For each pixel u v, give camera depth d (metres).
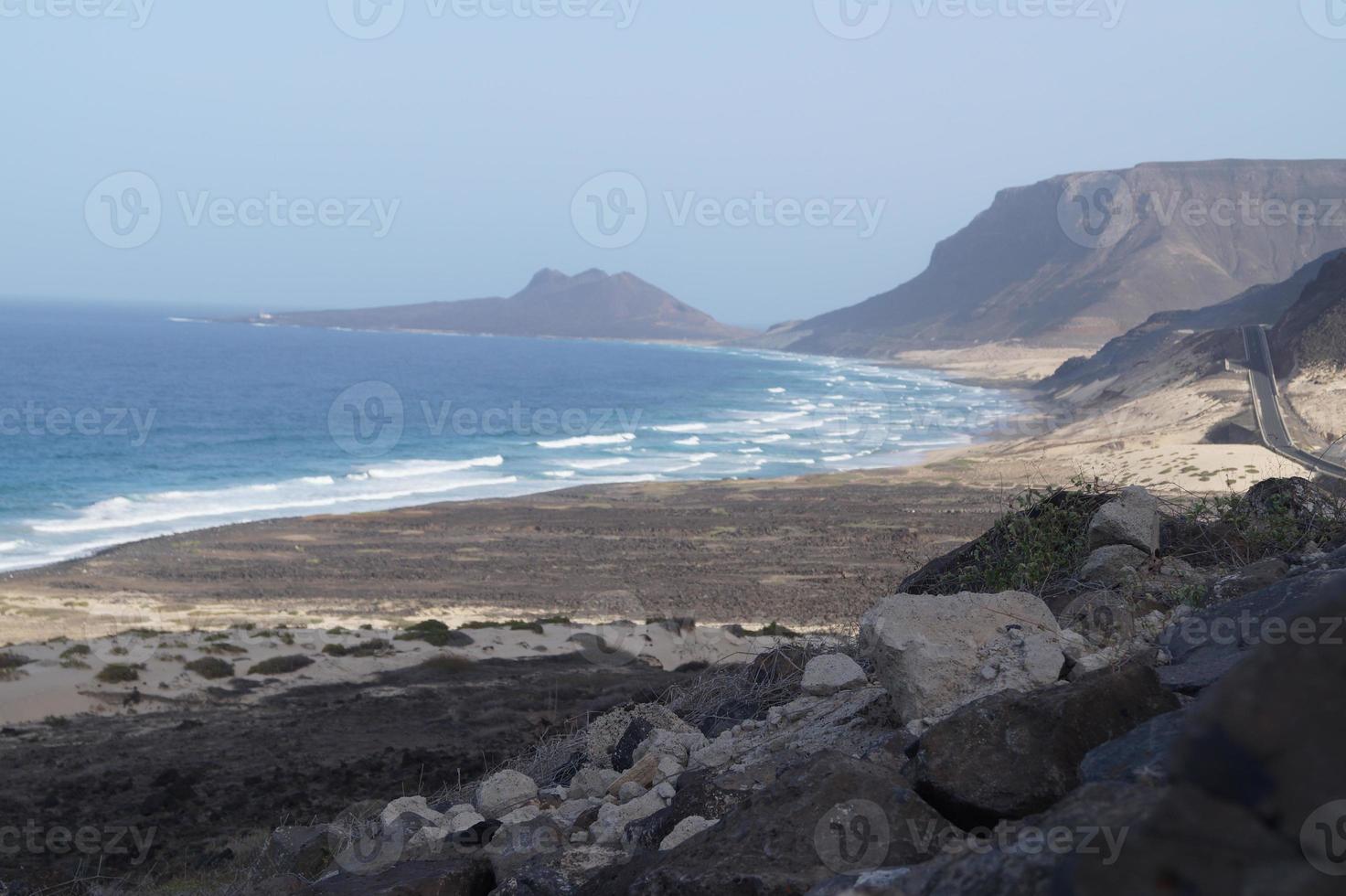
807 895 2.23
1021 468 61.72
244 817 13.38
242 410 114.25
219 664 24.81
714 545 46.69
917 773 2.84
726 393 158.62
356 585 40.41
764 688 5.63
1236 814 1.07
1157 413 86.81
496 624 31.62
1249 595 3.86
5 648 26.50
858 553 43.50
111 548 47.03
